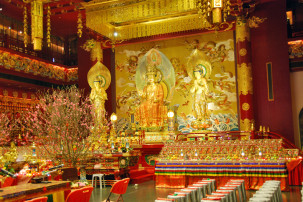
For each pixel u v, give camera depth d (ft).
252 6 48.14
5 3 51.44
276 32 50.16
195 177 34.78
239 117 52.31
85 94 58.75
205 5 32.12
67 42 69.97
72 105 30.91
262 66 50.44
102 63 58.65
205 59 52.44
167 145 38.81
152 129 52.42
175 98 55.88
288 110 48.85
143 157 47.21
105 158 41.29
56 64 64.13
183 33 54.70
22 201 16.56
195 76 51.03
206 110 50.24
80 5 47.98
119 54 59.93
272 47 50.19
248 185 32.45
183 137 48.26
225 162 33.55
